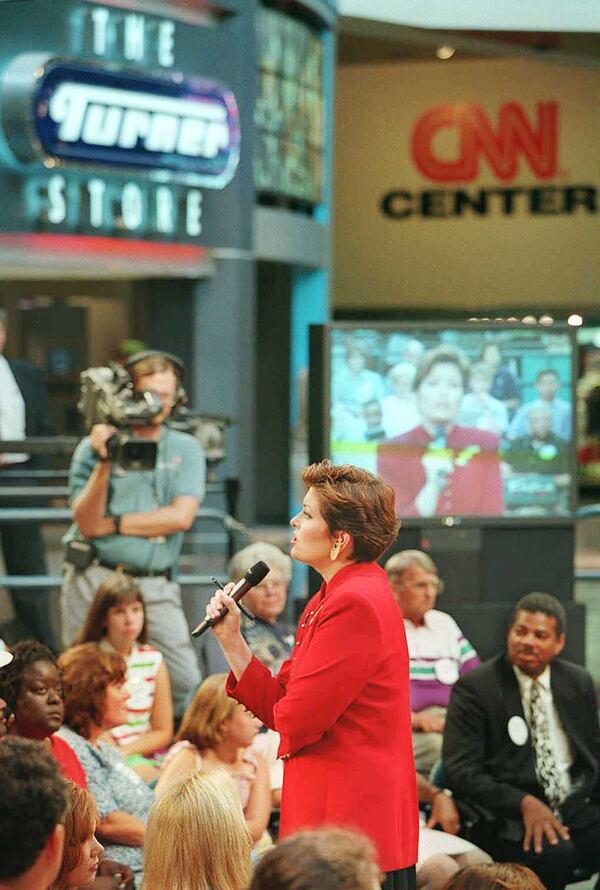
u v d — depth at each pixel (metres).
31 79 12.44
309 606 3.94
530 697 5.96
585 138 21.95
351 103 22.12
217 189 14.52
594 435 23.66
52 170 12.94
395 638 3.83
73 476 7.04
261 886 2.31
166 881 3.66
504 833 5.75
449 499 7.07
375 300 22.25
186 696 6.83
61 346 16.31
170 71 13.79
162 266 14.05
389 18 17.11
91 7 13.15
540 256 22.08
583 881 6.00
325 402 6.91
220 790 3.72
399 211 22.14
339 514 3.84
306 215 16.72
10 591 8.02
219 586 4.04
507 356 7.05
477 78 21.86
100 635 6.29
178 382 6.99
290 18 15.75
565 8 17.67
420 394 7.00
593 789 5.95
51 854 2.64
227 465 14.72
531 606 5.94
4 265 12.73
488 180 22.00
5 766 2.66
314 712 3.75
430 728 6.37
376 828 3.77
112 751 5.22
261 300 17.41
